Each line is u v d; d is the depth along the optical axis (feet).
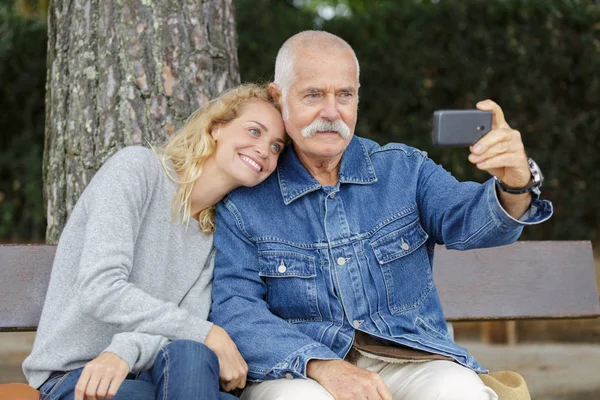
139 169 9.91
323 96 9.92
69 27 12.25
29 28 25.93
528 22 26.37
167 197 10.07
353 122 10.08
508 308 11.82
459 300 11.73
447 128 8.99
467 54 26.20
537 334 21.58
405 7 26.25
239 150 10.05
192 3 12.18
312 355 9.40
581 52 26.68
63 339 9.43
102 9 12.00
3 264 10.55
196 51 12.15
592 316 12.01
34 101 26.32
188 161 10.10
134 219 9.70
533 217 9.40
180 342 8.79
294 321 10.24
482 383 9.26
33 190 26.63
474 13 26.14
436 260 11.77
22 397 7.66
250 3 25.67
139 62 11.93
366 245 10.24
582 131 27.20
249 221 10.27
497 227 9.47
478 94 26.35
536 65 26.53
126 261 9.39
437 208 10.28
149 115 11.93
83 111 12.03
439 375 9.34
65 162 12.26
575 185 27.50
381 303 10.17
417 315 10.29
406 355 9.73
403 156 10.68
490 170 9.14
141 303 9.15
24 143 26.58
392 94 26.20
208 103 10.68
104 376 8.44
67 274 9.73
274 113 10.19
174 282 10.08
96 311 9.15
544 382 17.38
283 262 10.16
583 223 27.81
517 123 26.94
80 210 9.87
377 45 26.07
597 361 19.03
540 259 12.01
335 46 10.03
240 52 25.52
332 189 10.30
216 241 10.33
